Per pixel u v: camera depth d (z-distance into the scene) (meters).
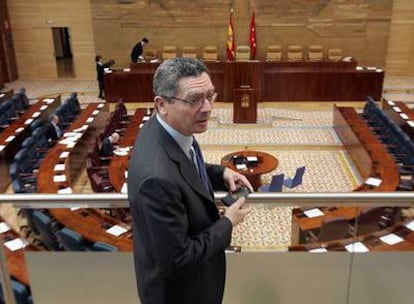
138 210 1.61
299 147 10.18
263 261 2.42
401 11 15.91
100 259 2.44
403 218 3.24
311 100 13.91
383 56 16.23
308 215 4.46
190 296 1.88
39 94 15.20
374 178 7.09
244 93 11.50
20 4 16.48
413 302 2.50
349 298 2.49
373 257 2.45
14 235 2.73
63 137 8.90
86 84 16.56
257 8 15.70
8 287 2.46
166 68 1.61
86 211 4.52
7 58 16.73
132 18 16.08
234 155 8.41
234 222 1.80
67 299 2.50
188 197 1.67
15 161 7.55
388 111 11.13
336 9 15.64
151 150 1.65
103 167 7.66
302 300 2.49
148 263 1.78
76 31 16.72
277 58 15.72
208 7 15.76
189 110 1.61
